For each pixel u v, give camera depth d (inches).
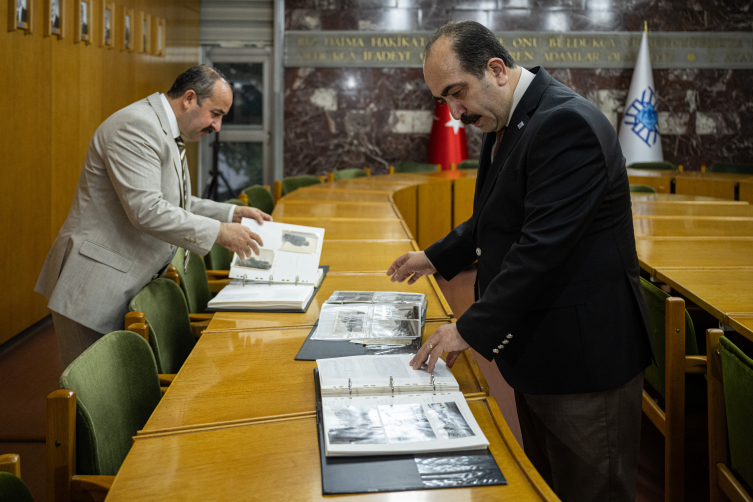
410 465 43.0
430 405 49.8
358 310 75.7
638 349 58.7
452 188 246.7
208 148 347.6
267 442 46.9
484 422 49.5
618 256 56.9
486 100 56.9
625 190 56.8
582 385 57.2
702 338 105.3
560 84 59.1
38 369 145.1
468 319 53.6
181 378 58.4
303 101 339.6
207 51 341.1
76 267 83.1
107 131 82.4
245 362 62.3
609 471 59.2
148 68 260.8
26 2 160.1
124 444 58.8
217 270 131.0
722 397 66.1
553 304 56.7
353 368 56.3
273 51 338.6
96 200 84.2
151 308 78.5
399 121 340.5
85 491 48.1
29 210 168.4
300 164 344.2
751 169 290.8
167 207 81.0
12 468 42.1
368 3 333.4
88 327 83.2
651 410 86.0
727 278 92.8
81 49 196.5
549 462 63.3
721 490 66.1
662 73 339.0
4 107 153.9
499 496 39.9
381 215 159.0
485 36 56.3
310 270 89.0
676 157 344.5
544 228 52.1
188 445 46.5
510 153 58.0
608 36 334.0
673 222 146.2
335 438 44.8
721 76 339.3
